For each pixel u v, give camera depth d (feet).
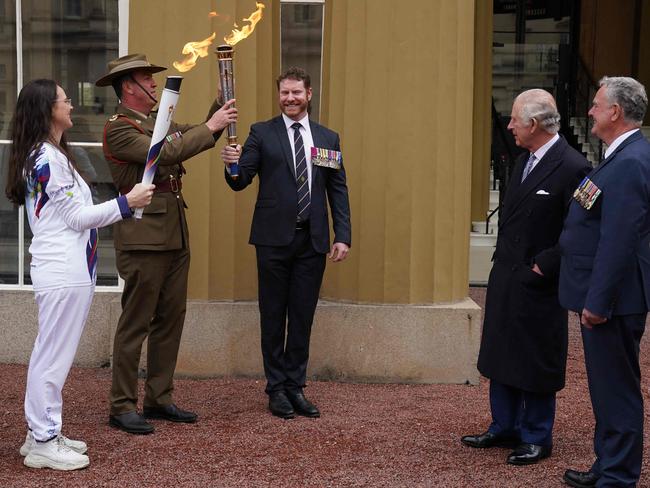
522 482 13.76
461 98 19.83
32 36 20.13
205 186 18.86
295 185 16.63
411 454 14.97
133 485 13.39
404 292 19.12
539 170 14.48
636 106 12.76
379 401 17.94
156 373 16.52
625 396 12.91
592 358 13.01
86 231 13.93
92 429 15.92
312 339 19.19
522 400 15.28
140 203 13.76
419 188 19.01
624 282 12.75
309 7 19.79
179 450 14.94
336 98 19.19
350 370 19.21
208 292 19.15
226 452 14.89
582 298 13.14
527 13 47.44
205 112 18.89
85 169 20.15
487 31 36.22
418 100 18.81
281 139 16.75
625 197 12.45
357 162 19.06
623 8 46.55
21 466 14.08
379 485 13.56
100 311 19.90
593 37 46.83
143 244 15.56
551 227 14.48
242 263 19.38
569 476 13.69
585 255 13.15
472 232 36.01
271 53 19.42
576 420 17.03
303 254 16.74
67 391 18.13
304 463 14.46
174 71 18.83
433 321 19.08
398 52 18.71
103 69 20.10
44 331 13.82
